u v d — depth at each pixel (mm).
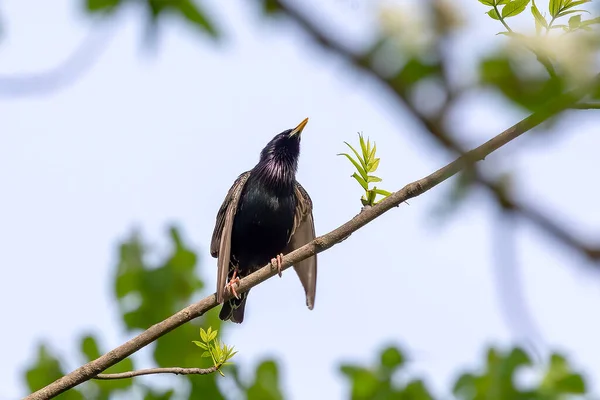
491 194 3816
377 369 14211
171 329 10961
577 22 6652
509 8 7066
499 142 8281
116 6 5250
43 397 10391
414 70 3865
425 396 13984
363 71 3869
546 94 3959
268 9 3900
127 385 13500
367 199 10938
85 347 14070
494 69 3920
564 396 13086
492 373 13445
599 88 3924
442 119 3793
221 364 10648
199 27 5125
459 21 3840
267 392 13641
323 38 3861
